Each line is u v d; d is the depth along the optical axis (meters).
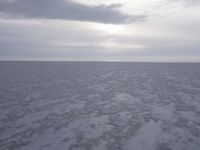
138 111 8.80
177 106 9.30
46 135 6.76
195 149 5.68
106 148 5.80
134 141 6.16
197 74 18.38
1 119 8.29
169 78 16.52
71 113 8.80
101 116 8.32
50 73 21.11
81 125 7.47
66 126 7.43
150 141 6.14
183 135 6.46
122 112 8.73
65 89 13.48
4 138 6.65
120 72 21.30
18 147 6.03
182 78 16.36
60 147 5.95
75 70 23.78
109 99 10.88
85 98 11.19
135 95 11.59
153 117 8.02
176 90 12.38
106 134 6.67
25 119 8.24
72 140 6.34
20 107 9.80
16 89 13.57
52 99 11.12
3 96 11.82
